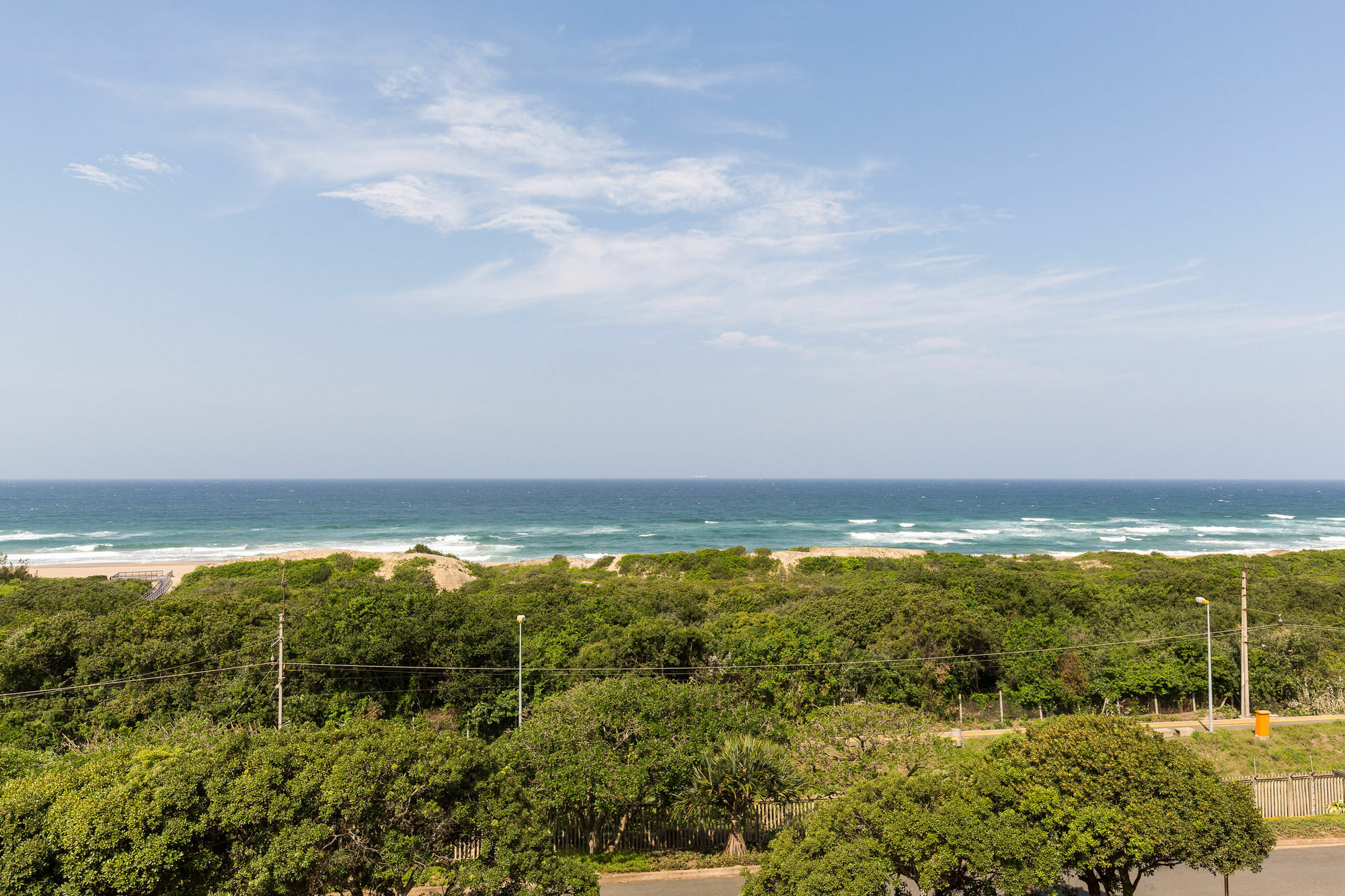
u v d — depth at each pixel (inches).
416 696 1129.4
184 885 452.1
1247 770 987.3
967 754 877.8
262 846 458.3
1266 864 756.0
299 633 1153.4
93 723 946.1
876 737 807.1
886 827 497.0
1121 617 1600.6
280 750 490.3
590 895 517.3
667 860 770.2
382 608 1179.3
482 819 512.7
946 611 1328.7
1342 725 1106.1
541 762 748.0
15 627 1326.3
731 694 1013.2
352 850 476.4
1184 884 717.9
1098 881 566.6
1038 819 513.0
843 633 1344.7
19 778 524.4
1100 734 543.5
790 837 540.4
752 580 2689.5
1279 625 1424.7
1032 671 1253.1
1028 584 1717.5
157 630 1089.4
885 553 3221.0
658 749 765.9
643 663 1183.6
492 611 1397.6
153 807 448.1
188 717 946.1
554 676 1149.1
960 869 505.4
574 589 1957.4
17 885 421.4
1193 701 1257.4
